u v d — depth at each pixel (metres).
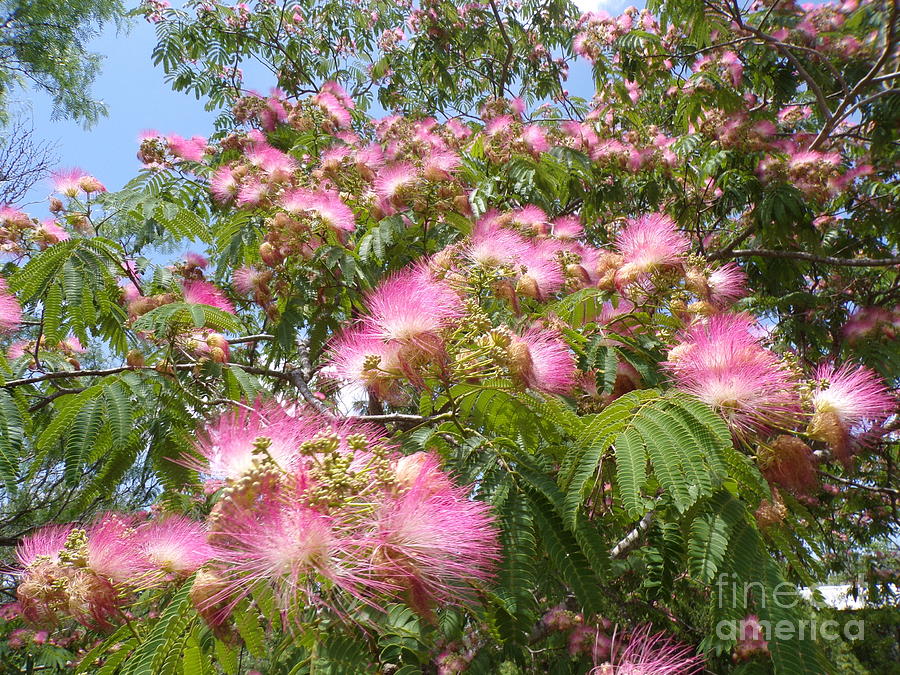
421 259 3.24
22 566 1.84
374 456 1.50
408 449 2.06
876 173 6.38
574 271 3.13
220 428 1.66
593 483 1.84
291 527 1.34
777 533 1.77
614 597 3.16
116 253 3.45
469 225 3.79
